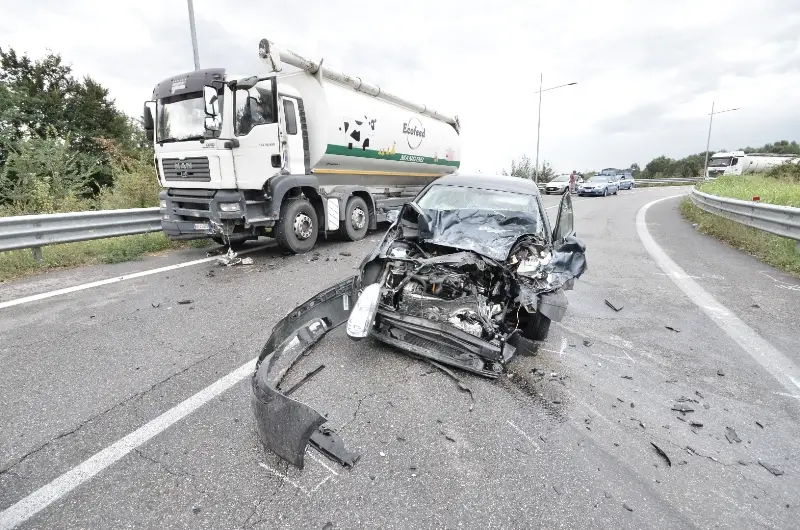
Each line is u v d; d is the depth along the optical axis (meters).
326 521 1.93
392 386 3.08
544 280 3.66
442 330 3.32
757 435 2.68
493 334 3.41
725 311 4.80
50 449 2.34
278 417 2.24
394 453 2.39
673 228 11.39
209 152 6.42
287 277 5.90
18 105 20.61
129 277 5.79
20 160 12.62
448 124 12.12
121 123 25.86
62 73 25.84
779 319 4.55
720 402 3.03
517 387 3.14
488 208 4.70
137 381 3.06
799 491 2.23
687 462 2.42
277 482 2.15
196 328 4.05
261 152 6.69
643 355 3.72
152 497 2.04
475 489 2.15
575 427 2.70
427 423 2.68
